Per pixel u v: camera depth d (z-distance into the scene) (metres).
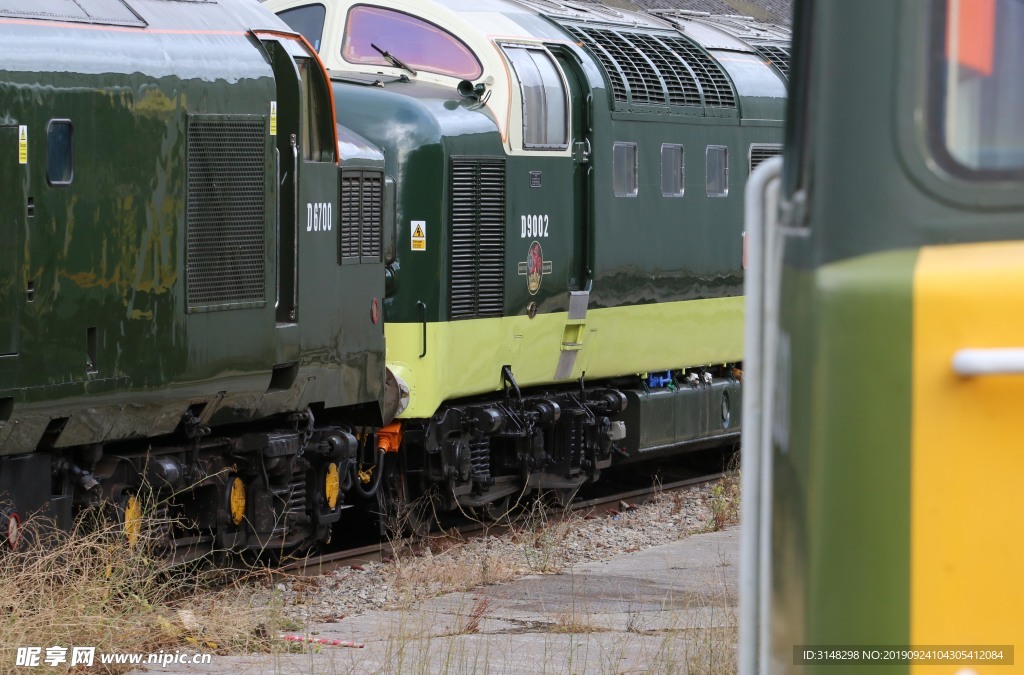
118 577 26.53
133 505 30.53
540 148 47.41
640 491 52.44
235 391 32.59
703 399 58.03
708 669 23.86
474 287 44.69
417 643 25.94
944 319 8.53
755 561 10.32
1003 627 8.51
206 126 31.39
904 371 8.59
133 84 29.31
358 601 32.94
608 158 50.31
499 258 45.53
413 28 47.72
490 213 45.25
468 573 36.44
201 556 31.50
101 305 28.66
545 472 49.25
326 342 36.75
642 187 52.25
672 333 54.69
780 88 62.50
